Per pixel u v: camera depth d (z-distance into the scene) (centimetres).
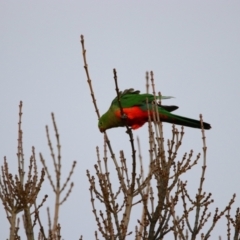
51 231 1493
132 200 1477
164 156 1496
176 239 1363
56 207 1580
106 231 1436
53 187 1622
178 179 1475
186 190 1451
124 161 1526
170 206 1412
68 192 1625
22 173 1546
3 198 1527
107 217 1448
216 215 1433
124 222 1441
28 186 1521
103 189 1470
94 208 1467
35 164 1569
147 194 1475
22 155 1561
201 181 1444
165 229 1446
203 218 1412
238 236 1427
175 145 1500
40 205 1549
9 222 1505
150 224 1448
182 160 1493
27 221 1502
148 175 1527
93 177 1502
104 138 1561
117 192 1498
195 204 1431
